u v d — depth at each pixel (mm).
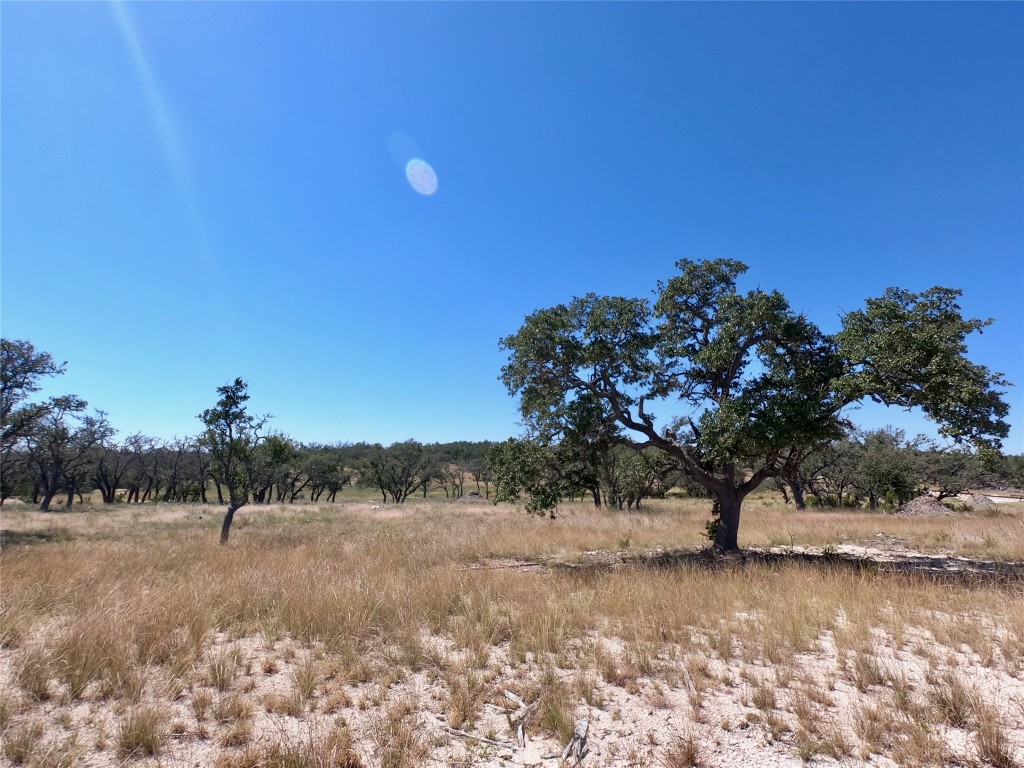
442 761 3754
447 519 26750
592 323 12492
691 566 10695
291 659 5637
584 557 14148
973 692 4477
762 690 4594
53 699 4562
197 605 6941
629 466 23359
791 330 12062
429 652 5777
